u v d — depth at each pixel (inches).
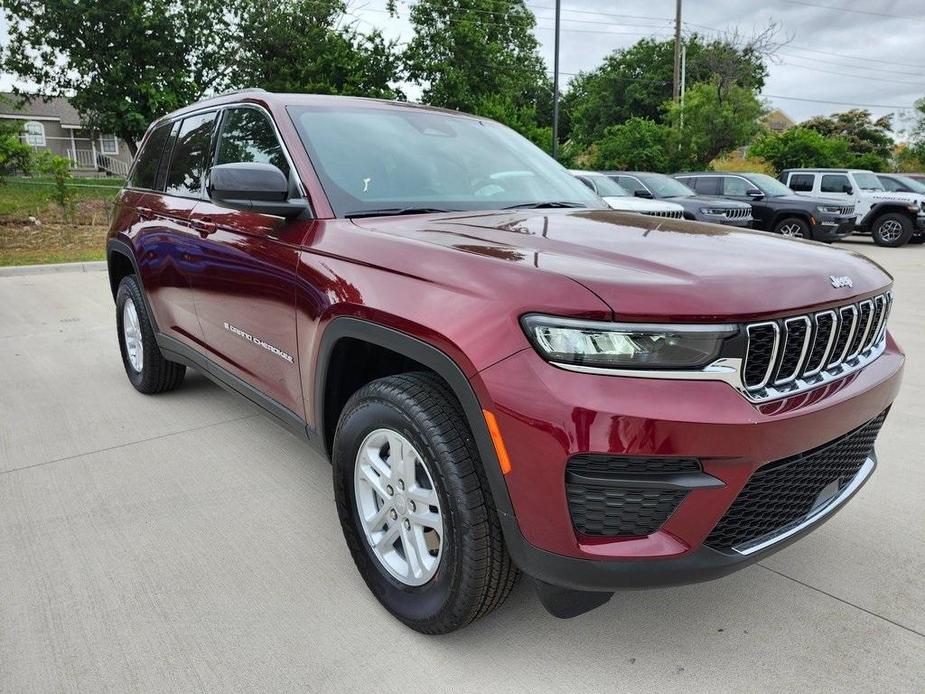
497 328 70.7
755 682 79.8
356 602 94.0
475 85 1113.4
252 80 1006.4
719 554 71.1
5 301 310.7
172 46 949.2
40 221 617.3
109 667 81.0
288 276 101.7
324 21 1017.5
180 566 102.0
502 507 72.6
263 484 128.5
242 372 124.3
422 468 83.1
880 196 613.9
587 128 2042.3
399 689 78.4
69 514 116.9
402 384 82.6
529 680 80.0
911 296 334.0
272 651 84.1
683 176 632.4
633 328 66.4
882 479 131.7
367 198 105.3
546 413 66.9
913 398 178.4
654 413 65.4
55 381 191.9
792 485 76.4
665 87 1939.0
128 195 175.5
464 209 110.3
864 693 78.1
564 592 74.9
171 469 134.7
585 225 96.9
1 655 82.8
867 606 93.9
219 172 98.0
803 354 74.2
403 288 81.5
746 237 94.3
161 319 155.9
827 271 80.3
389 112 127.9
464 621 80.5
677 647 85.8
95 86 916.0
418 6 1152.8
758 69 1521.9
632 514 68.6
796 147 1055.0
